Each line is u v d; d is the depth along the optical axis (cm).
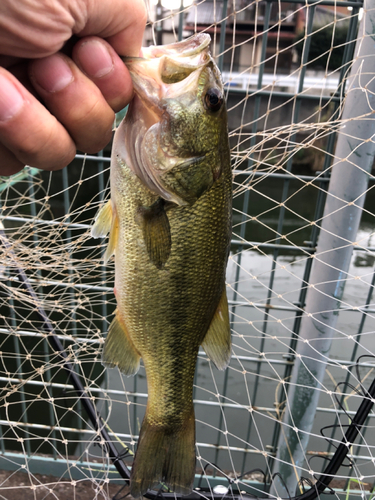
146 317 16
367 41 20
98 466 33
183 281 16
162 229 15
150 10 21
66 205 27
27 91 10
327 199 24
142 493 18
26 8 9
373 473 33
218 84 14
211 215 15
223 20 21
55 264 24
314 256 25
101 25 11
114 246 16
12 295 26
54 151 11
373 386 22
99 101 11
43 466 33
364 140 21
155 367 17
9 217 26
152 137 14
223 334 18
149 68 13
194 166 14
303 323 26
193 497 24
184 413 18
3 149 12
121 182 15
